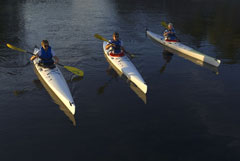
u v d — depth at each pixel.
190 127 5.67
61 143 4.98
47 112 6.02
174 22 18.16
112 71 8.76
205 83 8.05
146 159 4.64
